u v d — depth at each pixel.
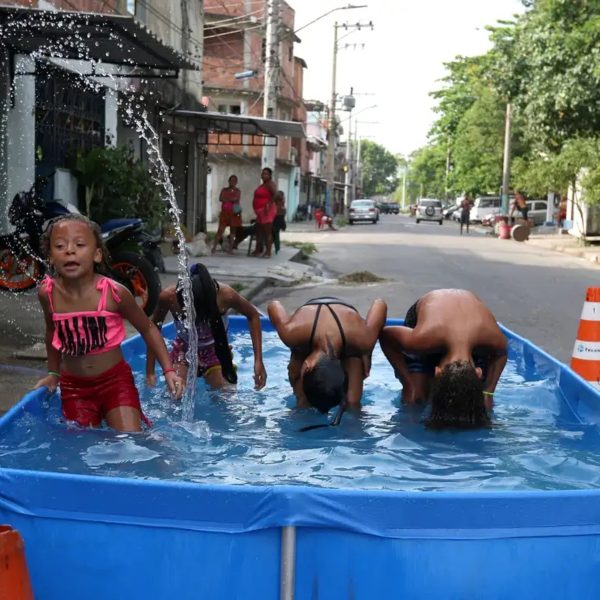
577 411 5.19
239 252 19.75
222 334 5.73
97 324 4.47
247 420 5.00
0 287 10.59
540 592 2.88
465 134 49.78
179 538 2.89
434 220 56.09
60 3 12.98
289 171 53.06
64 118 13.72
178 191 22.08
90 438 4.30
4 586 2.38
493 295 13.57
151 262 10.68
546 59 22.55
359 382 5.33
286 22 48.25
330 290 14.02
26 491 2.97
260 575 2.87
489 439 4.59
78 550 2.95
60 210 10.14
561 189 28.64
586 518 2.87
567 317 11.26
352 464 4.07
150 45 10.81
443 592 2.85
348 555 2.85
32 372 6.78
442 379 4.77
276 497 2.83
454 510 2.83
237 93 41.91
